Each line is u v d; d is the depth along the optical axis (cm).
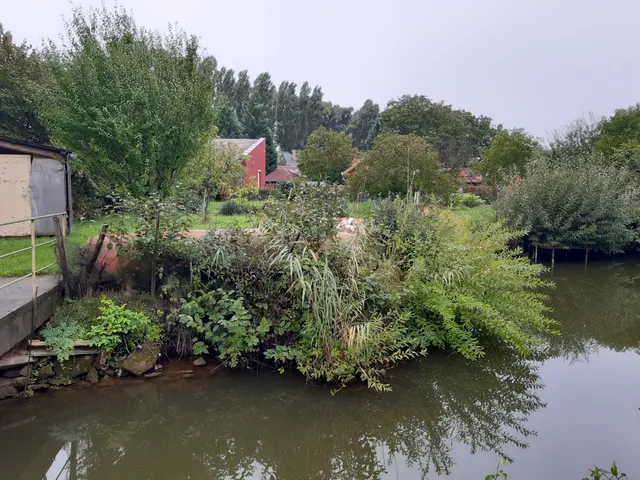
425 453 497
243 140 3394
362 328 581
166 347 632
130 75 1040
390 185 1906
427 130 3975
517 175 1936
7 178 1059
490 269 724
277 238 646
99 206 1425
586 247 1645
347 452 502
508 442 505
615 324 965
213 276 660
